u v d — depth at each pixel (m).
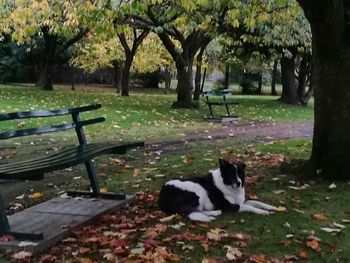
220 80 27.31
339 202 4.07
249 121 11.34
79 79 26.27
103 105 12.63
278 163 5.69
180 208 3.63
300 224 3.48
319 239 3.15
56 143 7.16
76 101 13.66
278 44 13.69
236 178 3.73
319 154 4.93
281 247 3.04
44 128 3.64
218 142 7.75
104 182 4.80
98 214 3.60
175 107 13.32
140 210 3.84
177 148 7.03
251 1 8.27
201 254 2.89
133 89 24.88
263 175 5.08
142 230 3.27
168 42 13.28
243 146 7.30
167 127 9.46
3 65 23.42
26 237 3.00
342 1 4.46
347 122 4.73
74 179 4.99
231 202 3.76
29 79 24.38
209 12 10.21
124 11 6.54
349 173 4.75
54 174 5.21
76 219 3.46
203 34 13.00
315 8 4.44
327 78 4.76
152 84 26.52
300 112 14.27
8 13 10.20
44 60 20.42
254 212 3.74
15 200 4.21
